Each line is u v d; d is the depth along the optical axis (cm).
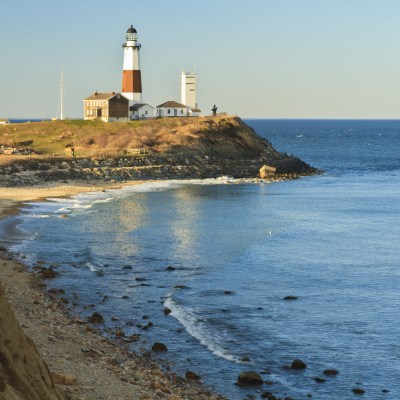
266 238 7438
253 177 14950
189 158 15625
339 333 4153
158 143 16250
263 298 4909
